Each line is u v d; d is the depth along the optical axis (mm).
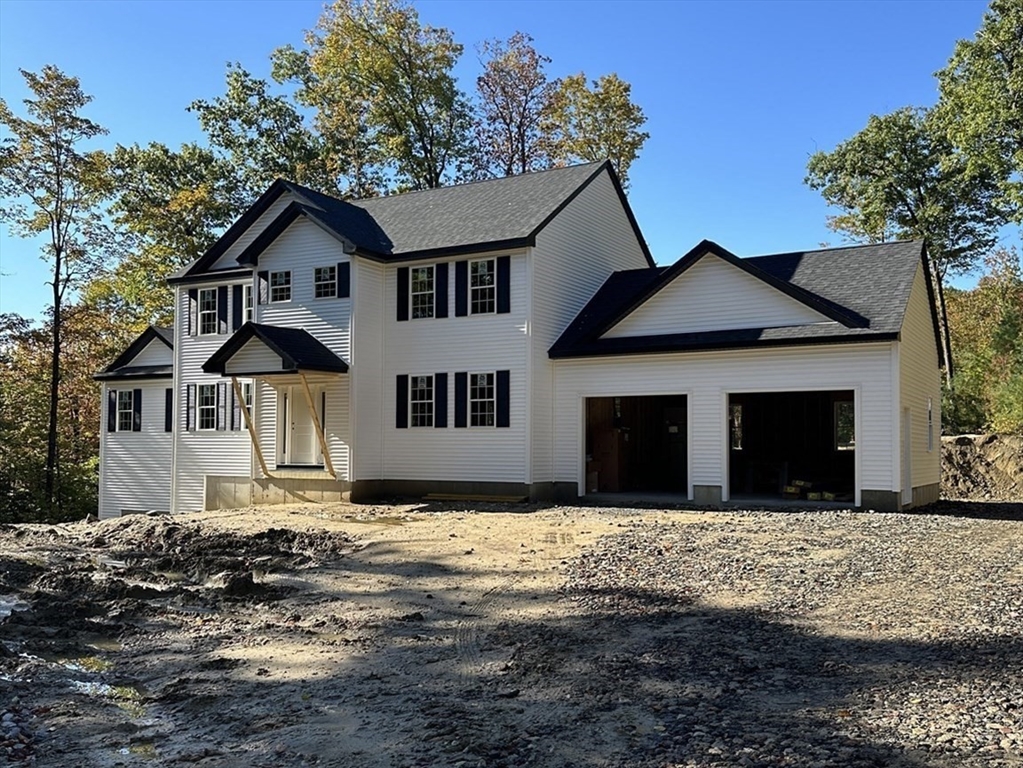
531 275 19672
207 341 23828
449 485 20391
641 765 4809
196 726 5844
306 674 7070
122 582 10781
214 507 23312
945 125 30562
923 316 19828
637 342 19312
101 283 32406
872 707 5613
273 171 36875
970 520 15242
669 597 9398
